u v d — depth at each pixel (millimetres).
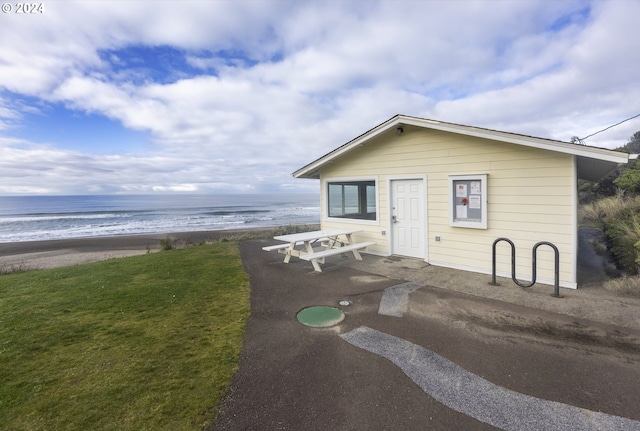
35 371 2867
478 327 3730
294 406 2348
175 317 4223
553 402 2338
